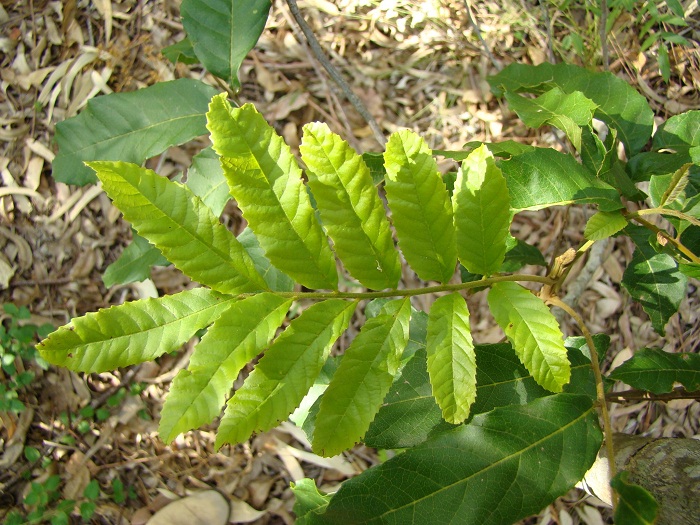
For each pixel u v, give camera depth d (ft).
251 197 1.10
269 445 3.67
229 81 1.87
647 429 3.60
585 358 1.48
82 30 3.98
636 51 3.88
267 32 4.07
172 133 1.86
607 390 1.67
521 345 1.22
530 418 1.22
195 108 1.88
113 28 4.01
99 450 3.63
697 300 3.71
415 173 1.15
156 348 1.09
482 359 1.46
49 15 3.96
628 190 1.61
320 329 1.14
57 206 3.82
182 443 3.68
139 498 3.58
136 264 1.93
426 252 1.19
